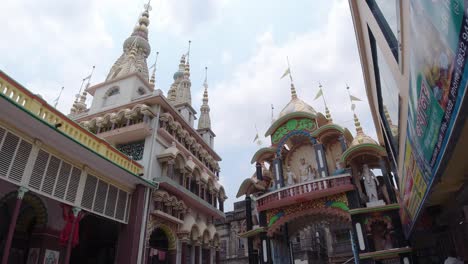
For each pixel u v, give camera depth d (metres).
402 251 14.88
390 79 7.99
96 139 15.46
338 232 32.88
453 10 2.73
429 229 11.90
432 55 3.68
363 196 18.00
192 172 22.75
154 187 18.12
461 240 10.55
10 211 14.20
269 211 20.28
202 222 23.42
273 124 23.62
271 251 19.52
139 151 20.06
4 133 11.15
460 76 2.91
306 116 22.59
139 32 31.77
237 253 35.31
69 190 13.45
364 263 15.62
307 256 29.89
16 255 14.03
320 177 20.17
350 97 20.83
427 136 4.77
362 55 11.34
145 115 20.33
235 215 37.56
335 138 21.84
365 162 19.30
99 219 20.16
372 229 16.98
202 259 23.12
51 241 13.92
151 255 17.97
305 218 21.16
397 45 6.19
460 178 7.34
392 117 9.83
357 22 10.13
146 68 28.53
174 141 21.94
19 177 11.40
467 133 4.76
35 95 12.54
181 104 29.83
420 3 3.60
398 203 15.80
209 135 31.27
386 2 6.08
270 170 24.53
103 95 24.67
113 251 19.48
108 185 15.77
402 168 10.15
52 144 12.82
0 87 11.36
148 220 17.44
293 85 25.86
